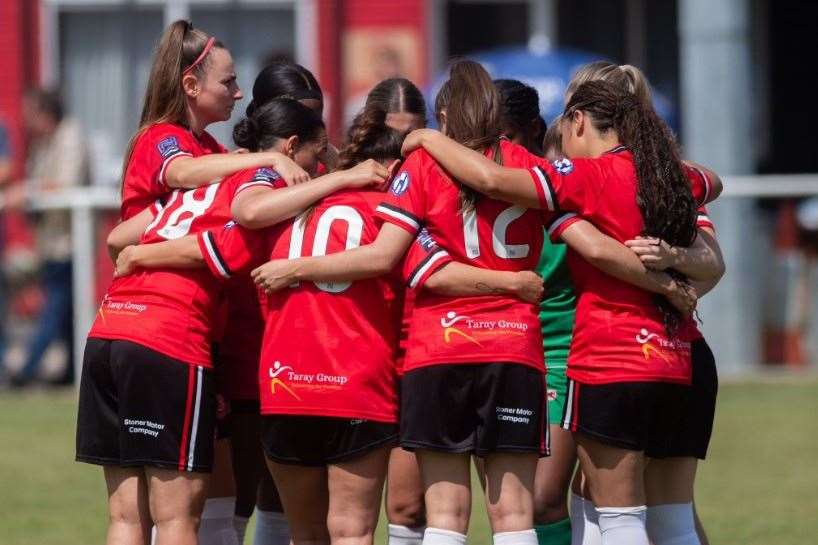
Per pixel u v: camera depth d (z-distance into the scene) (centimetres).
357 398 1831
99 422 1917
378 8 5597
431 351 1811
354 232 1856
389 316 1881
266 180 1889
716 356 4156
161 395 1861
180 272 1895
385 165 1953
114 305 1914
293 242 1869
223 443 2016
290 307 1855
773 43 6044
